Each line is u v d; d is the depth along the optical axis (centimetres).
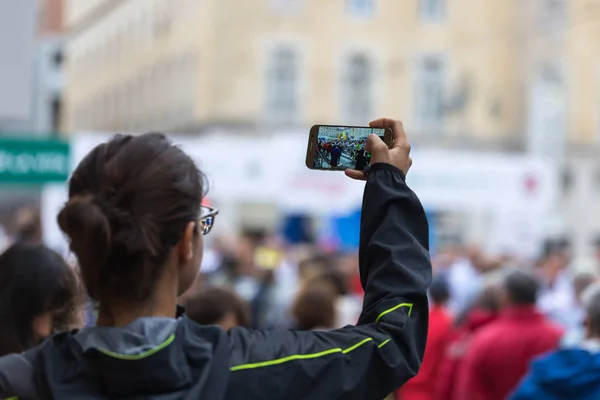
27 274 342
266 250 1551
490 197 1712
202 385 197
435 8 3822
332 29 3728
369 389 213
